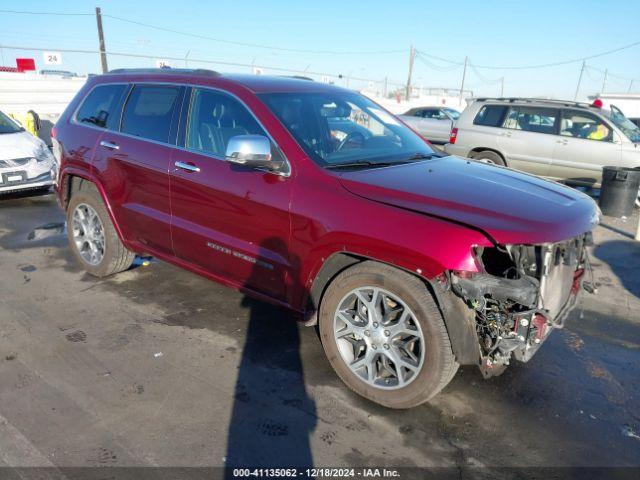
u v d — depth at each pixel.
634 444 2.89
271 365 3.57
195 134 3.94
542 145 10.24
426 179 3.25
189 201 3.90
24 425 2.89
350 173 3.25
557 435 2.95
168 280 5.00
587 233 3.50
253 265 3.58
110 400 3.13
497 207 2.88
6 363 3.50
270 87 3.88
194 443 2.79
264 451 2.74
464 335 2.75
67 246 6.03
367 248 2.92
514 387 3.41
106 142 4.55
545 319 2.92
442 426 2.99
